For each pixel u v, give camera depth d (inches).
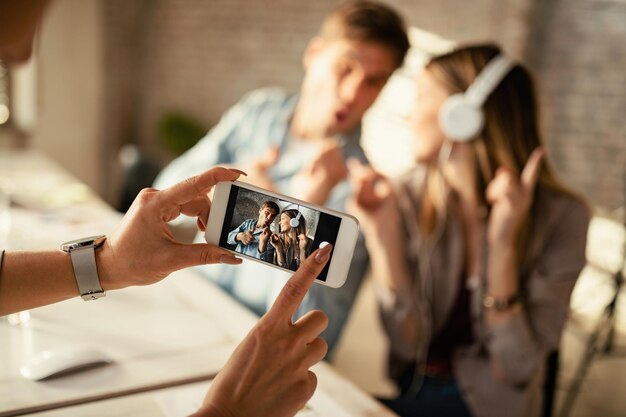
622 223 110.0
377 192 52.5
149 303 44.2
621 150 116.3
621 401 85.4
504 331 47.3
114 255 27.8
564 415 81.0
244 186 28.9
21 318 39.1
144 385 32.1
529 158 50.5
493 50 51.6
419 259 54.0
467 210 53.1
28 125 137.5
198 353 36.6
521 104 50.0
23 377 31.9
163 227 27.5
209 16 147.4
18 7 20.7
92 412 29.2
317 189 53.1
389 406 49.6
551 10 120.6
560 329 49.1
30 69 134.1
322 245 24.3
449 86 51.8
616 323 103.4
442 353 53.7
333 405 31.8
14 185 78.1
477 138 50.7
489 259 47.8
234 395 22.7
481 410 49.1
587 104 119.0
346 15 58.8
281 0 142.7
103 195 149.4
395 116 135.0
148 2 144.7
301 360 23.7
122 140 151.5
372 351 98.3
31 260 28.0
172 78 151.0
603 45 116.3
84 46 138.5
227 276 62.0
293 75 144.9
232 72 149.9
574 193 51.4
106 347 36.4
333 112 60.6
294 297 23.5
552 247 50.4
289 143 67.9
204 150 76.2
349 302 55.5
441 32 129.5
